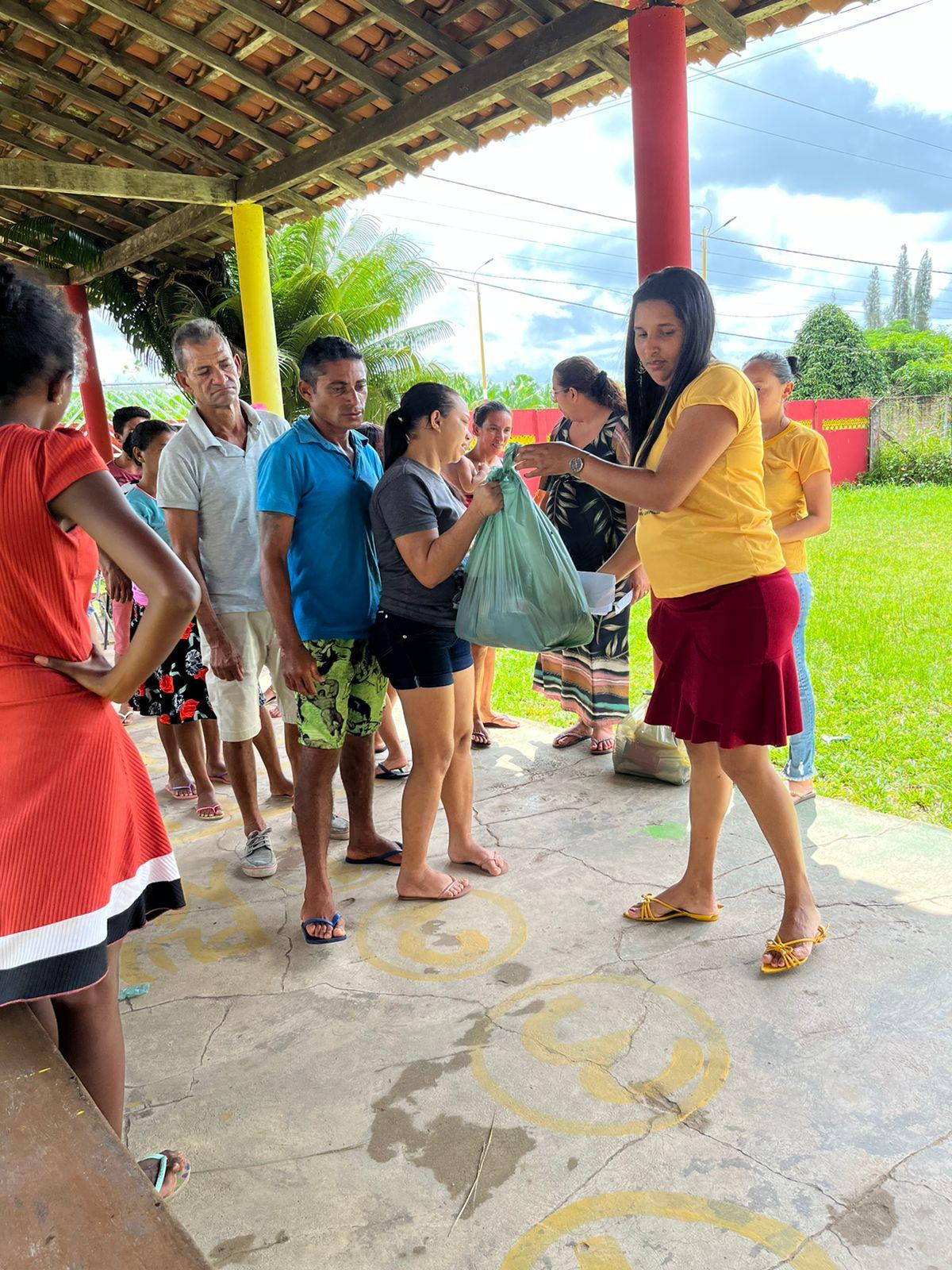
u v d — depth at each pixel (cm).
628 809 348
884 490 1658
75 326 131
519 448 236
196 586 124
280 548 267
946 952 238
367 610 282
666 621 242
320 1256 159
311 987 245
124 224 823
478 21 453
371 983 245
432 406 263
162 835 147
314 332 1246
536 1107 192
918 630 620
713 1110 188
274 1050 218
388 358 1393
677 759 364
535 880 296
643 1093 195
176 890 149
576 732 429
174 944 273
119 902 132
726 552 221
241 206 650
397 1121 191
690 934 256
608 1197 168
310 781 268
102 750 128
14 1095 110
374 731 307
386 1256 158
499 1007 229
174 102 601
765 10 381
